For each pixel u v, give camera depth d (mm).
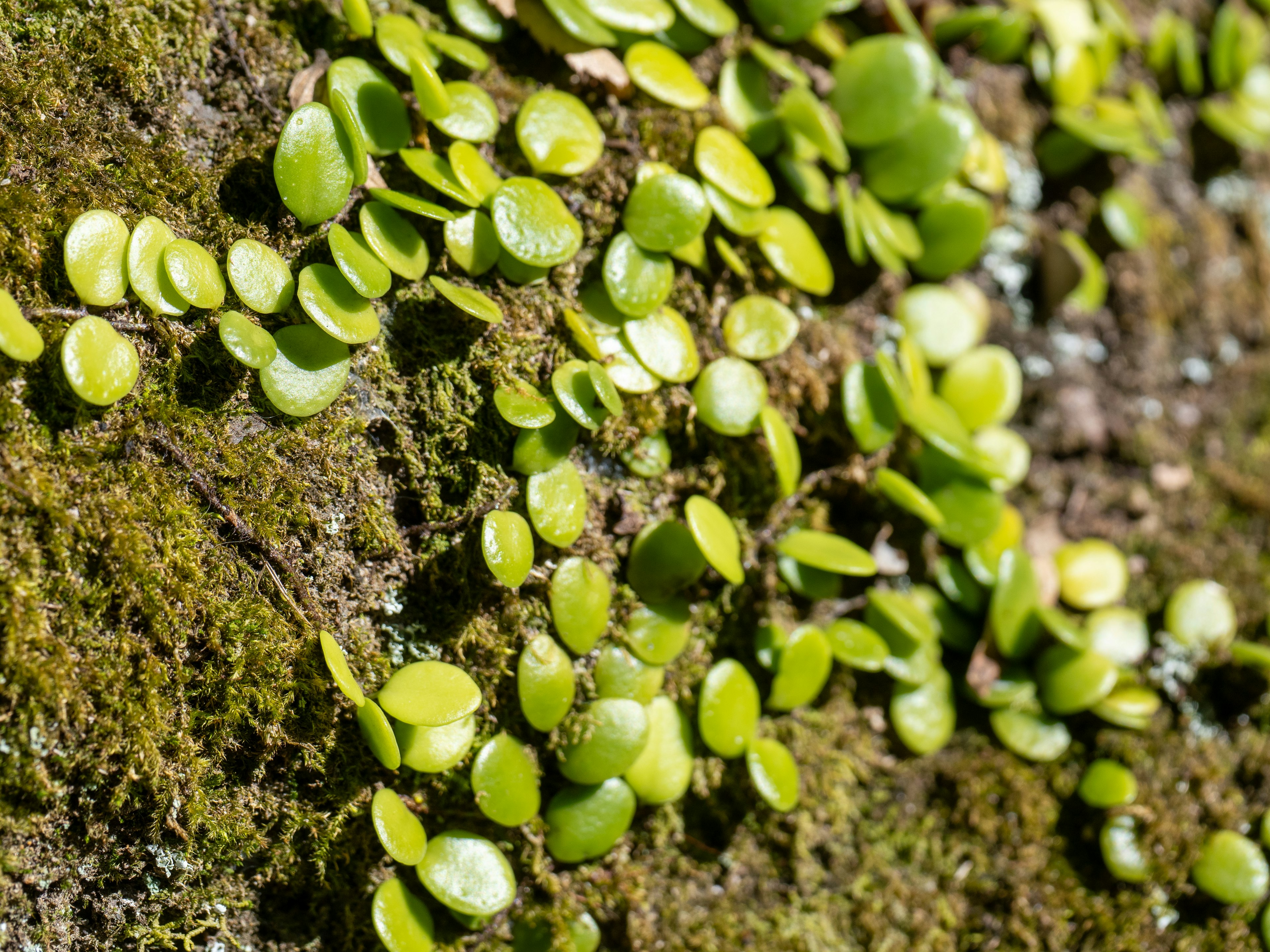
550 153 373
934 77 391
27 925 351
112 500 351
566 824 371
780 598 390
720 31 383
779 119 388
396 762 354
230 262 352
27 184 352
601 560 375
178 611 354
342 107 354
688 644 383
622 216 376
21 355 342
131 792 354
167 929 358
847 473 393
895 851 395
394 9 374
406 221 363
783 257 384
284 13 368
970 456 385
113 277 350
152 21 360
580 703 372
